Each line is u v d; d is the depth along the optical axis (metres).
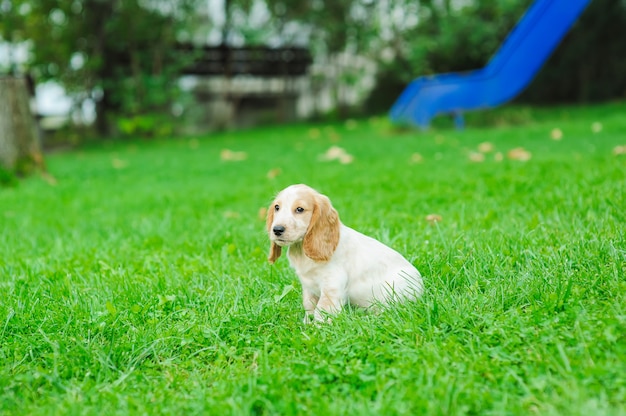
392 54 22.69
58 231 6.11
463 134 13.11
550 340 2.65
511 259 3.68
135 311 3.47
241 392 2.51
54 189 9.03
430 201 6.08
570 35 20.86
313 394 2.48
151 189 8.64
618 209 4.63
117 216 6.73
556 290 3.08
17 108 10.06
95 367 2.89
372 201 6.30
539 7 13.77
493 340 2.76
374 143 12.71
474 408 2.29
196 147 15.65
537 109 19.45
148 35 19.45
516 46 14.22
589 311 2.88
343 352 2.80
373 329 2.97
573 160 7.64
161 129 19.34
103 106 20.95
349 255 3.38
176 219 6.20
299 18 21.39
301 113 24.22
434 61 21.50
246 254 4.60
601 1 20.09
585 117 15.85
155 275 4.15
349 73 21.81
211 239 5.10
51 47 18.98
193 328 3.23
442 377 2.45
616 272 3.22
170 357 3.01
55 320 3.41
